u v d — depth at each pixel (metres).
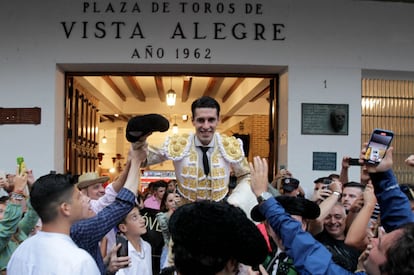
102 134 20.28
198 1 7.87
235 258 1.58
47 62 7.84
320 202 4.07
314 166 7.86
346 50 8.05
